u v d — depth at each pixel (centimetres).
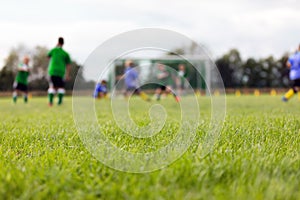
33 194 221
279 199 208
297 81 1181
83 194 220
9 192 224
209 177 242
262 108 909
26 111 944
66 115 750
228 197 208
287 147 345
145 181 234
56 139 415
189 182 233
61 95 1172
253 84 4972
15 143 398
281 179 235
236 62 4941
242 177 238
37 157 316
